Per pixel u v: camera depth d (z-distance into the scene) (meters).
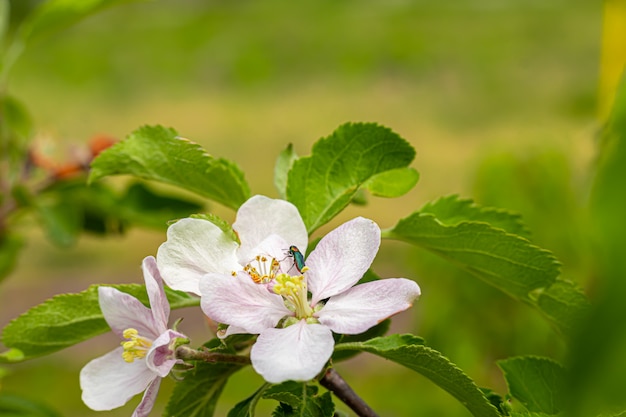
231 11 2.78
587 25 2.35
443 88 2.14
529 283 0.36
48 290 1.42
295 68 2.40
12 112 0.58
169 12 2.85
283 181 0.38
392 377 0.74
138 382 0.33
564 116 1.84
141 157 0.38
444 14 2.53
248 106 2.24
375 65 2.32
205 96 2.33
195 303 0.35
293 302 0.33
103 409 0.33
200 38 2.62
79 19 0.57
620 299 0.17
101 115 2.21
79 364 1.09
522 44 2.26
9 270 0.61
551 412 0.35
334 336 0.34
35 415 0.46
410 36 2.42
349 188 0.36
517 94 1.99
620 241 0.18
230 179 0.37
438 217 0.39
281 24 2.62
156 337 0.33
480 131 1.88
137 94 2.35
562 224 0.65
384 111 2.10
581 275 0.63
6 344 0.36
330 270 0.33
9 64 0.58
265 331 0.32
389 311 0.32
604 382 0.17
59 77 2.41
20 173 0.59
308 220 0.36
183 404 0.36
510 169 0.67
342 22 2.58
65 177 0.57
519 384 0.36
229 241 0.33
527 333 0.63
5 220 0.59
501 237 0.35
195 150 0.37
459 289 0.65
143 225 0.58
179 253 0.33
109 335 1.20
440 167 1.68
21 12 2.18
